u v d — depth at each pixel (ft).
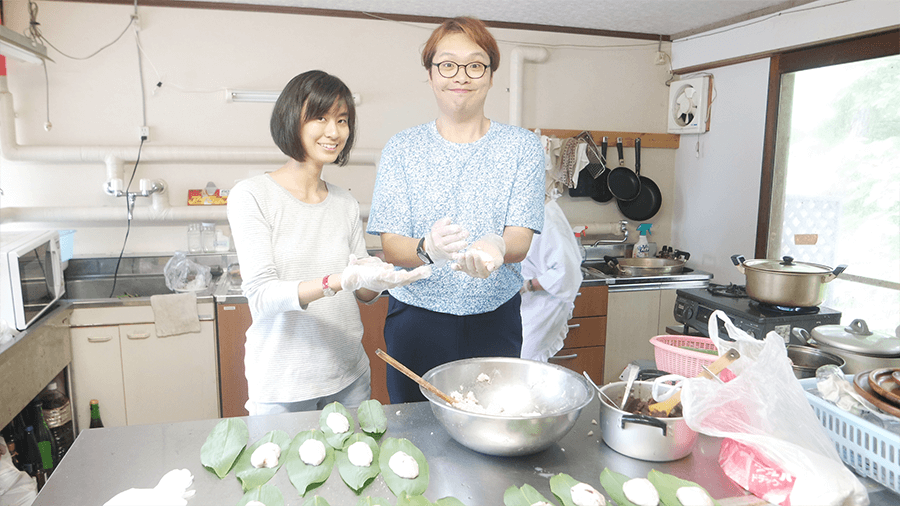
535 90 11.82
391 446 3.58
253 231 4.70
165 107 10.11
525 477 3.34
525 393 4.17
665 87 12.61
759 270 7.14
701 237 12.22
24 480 6.77
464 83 4.69
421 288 5.09
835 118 9.29
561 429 3.42
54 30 9.51
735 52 10.73
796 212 10.11
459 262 3.97
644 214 12.60
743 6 10.07
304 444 3.50
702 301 8.16
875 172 8.66
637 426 3.46
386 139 11.19
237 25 10.21
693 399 3.28
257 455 3.42
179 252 9.88
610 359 10.75
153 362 8.81
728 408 3.28
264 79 10.44
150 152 9.90
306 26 10.50
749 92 10.84
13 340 6.75
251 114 10.46
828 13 8.96
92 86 9.78
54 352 7.91
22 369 6.85
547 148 11.23
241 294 8.89
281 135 4.83
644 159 12.66
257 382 4.98
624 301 10.62
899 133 8.28
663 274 11.19
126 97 9.93
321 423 3.91
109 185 9.68
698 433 3.70
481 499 3.12
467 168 5.02
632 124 12.51
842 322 9.27
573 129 12.16
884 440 3.19
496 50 4.81
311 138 4.83
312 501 3.03
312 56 10.60
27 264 7.29
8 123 9.31
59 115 9.71
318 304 5.03
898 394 3.41
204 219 10.21
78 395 8.68
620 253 12.39
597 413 4.19
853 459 3.43
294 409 5.04
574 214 12.42
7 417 6.41
